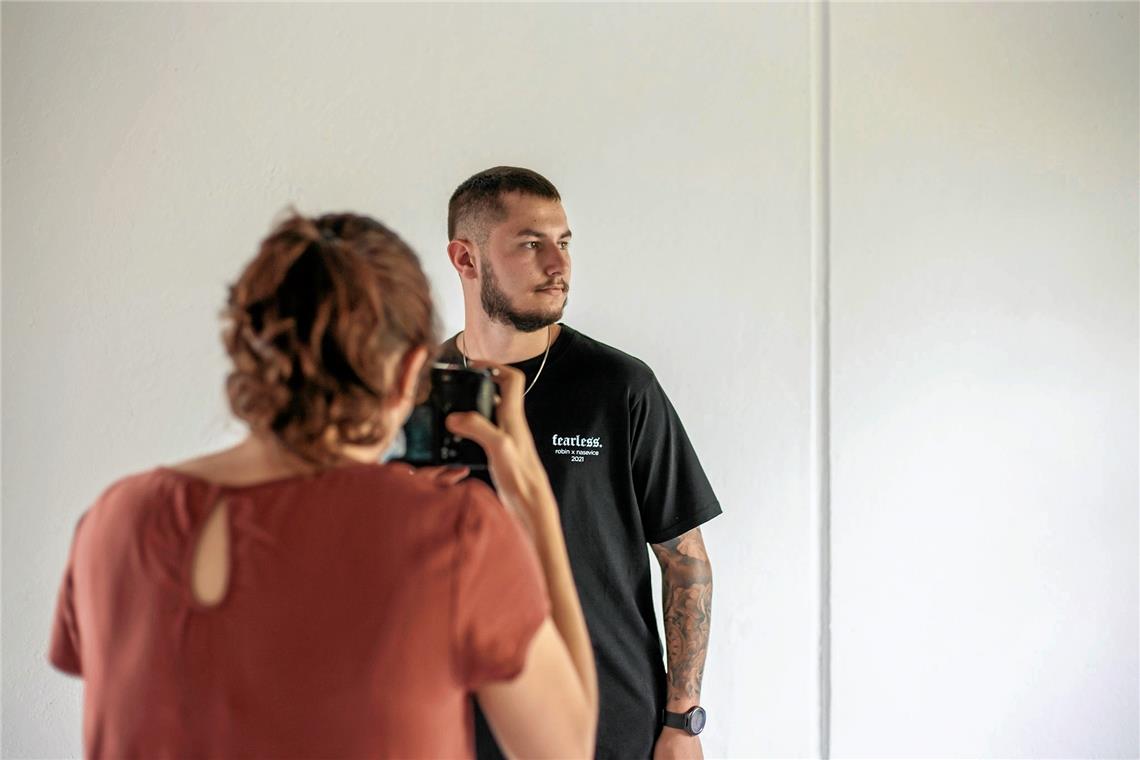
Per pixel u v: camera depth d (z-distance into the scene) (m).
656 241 2.08
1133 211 2.13
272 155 2.05
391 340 0.85
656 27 2.09
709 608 1.79
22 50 2.02
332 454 0.83
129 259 2.03
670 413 1.78
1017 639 2.11
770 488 2.08
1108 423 2.12
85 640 0.85
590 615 1.70
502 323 1.75
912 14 2.12
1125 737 2.11
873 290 2.10
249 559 0.79
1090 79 2.14
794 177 2.09
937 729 2.10
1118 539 2.12
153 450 2.02
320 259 0.82
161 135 2.04
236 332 0.84
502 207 1.73
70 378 2.01
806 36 2.10
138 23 2.04
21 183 2.01
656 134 2.08
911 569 2.10
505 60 2.08
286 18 2.06
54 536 2.00
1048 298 2.12
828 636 2.09
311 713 0.77
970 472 2.11
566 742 0.89
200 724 0.78
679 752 1.74
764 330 2.08
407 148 2.06
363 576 0.79
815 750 2.08
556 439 1.71
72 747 1.99
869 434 2.10
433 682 0.81
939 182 2.12
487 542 0.84
